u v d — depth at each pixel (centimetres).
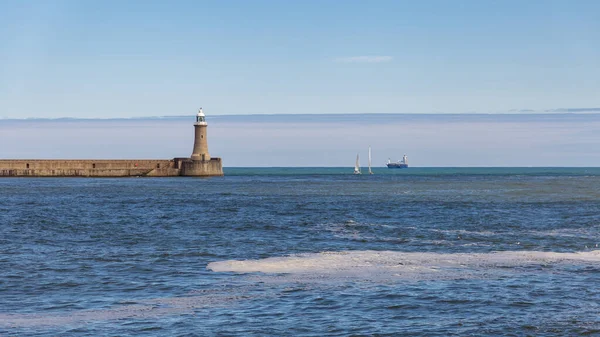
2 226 7262
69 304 3459
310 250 5350
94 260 4812
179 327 3025
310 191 15950
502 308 3328
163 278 4116
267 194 14275
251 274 4141
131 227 7219
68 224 7550
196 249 5406
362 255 4762
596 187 18538
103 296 3638
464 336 2902
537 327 3014
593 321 3100
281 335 2922
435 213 9162
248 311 3284
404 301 3453
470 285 3800
